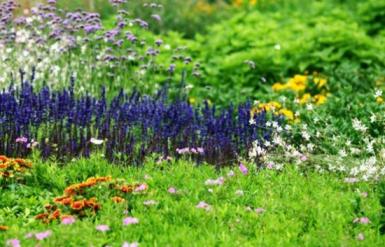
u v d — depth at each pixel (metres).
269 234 7.13
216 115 11.73
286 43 15.41
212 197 8.09
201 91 13.80
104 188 7.99
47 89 10.03
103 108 9.94
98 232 7.11
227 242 6.92
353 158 9.26
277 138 9.31
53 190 8.41
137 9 17.00
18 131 9.38
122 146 9.46
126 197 7.98
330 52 15.16
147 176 8.54
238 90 13.95
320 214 7.60
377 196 7.96
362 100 11.63
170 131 9.80
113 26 15.87
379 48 15.41
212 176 8.82
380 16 17.75
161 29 18.36
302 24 17.19
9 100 9.60
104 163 8.92
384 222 7.35
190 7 20.77
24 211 7.98
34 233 6.94
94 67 12.38
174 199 8.09
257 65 14.79
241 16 18.02
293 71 14.98
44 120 9.73
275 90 13.59
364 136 9.96
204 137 9.83
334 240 7.05
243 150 9.63
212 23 20.05
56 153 9.34
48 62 11.95
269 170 8.93
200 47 16.12
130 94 11.79
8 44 12.16
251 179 8.76
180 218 7.50
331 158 9.18
